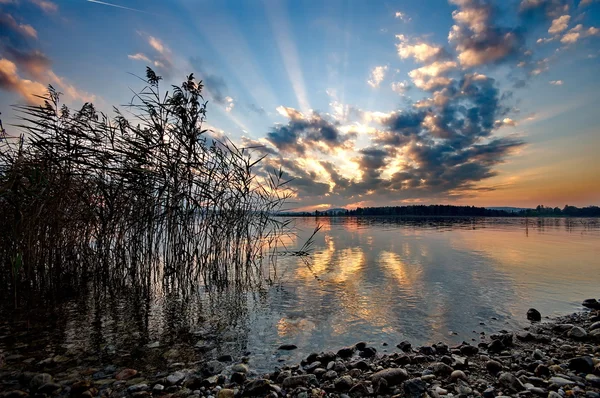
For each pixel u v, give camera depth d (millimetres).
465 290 6801
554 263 10008
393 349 4129
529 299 6188
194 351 4020
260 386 3078
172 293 6777
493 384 3213
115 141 6402
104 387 3133
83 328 4715
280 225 9477
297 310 5602
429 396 2986
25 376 3232
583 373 3375
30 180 4973
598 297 6301
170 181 6828
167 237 7180
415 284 7348
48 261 6254
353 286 7227
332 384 3227
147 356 3859
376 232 23938
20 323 4875
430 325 4918
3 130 5926
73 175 5941
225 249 8078
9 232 5793
